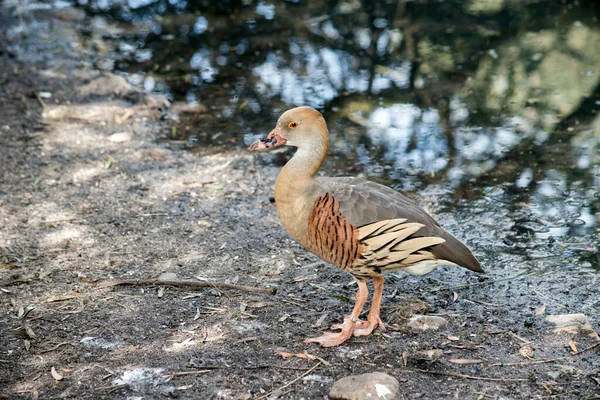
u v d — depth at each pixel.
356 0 21.94
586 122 14.98
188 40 19.25
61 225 11.32
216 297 9.58
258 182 12.80
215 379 7.92
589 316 9.16
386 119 15.29
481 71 17.45
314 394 7.71
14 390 7.75
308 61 18.08
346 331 8.66
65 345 8.52
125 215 11.70
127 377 7.96
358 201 8.43
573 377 7.99
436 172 13.22
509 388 7.82
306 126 8.73
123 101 15.84
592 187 12.59
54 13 20.64
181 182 12.77
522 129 14.79
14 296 9.48
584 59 17.91
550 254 10.66
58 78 16.69
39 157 13.41
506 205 12.09
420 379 7.96
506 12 20.83
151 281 9.80
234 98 16.22
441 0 21.75
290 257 10.62
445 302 9.53
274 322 9.05
